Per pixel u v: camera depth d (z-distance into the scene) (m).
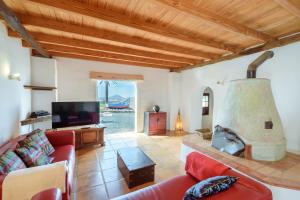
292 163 2.12
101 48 3.24
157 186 1.61
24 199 1.32
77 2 1.82
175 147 3.90
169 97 5.72
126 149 2.82
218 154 2.42
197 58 4.35
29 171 1.39
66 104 3.63
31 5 1.89
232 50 3.29
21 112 2.92
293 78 2.64
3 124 2.15
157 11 2.00
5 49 2.28
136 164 2.28
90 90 4.50
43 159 1.94
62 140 2.75
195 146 2.81
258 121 2.23
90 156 3.27
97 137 3.85
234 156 2.34
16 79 2.65
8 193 1.28
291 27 2.40
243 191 1.23
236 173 1.48
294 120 2.64
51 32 2.69
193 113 5.29
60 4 1.75
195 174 1.74
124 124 6.90
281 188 1.67
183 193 1.51
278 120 2.31
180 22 2.29
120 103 10.30
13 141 2.05
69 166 1.96
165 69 5.70
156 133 5.11
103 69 4.65
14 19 1.78
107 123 7.13
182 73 5.63
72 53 3.69
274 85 2.89
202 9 1.88
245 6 1.86
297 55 2.59
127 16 2.11
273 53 2.88
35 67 3.64
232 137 2.40
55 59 3.95
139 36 2.84
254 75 2.60
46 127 3.74
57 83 4.10
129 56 4.25
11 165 1.48
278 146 2.20
